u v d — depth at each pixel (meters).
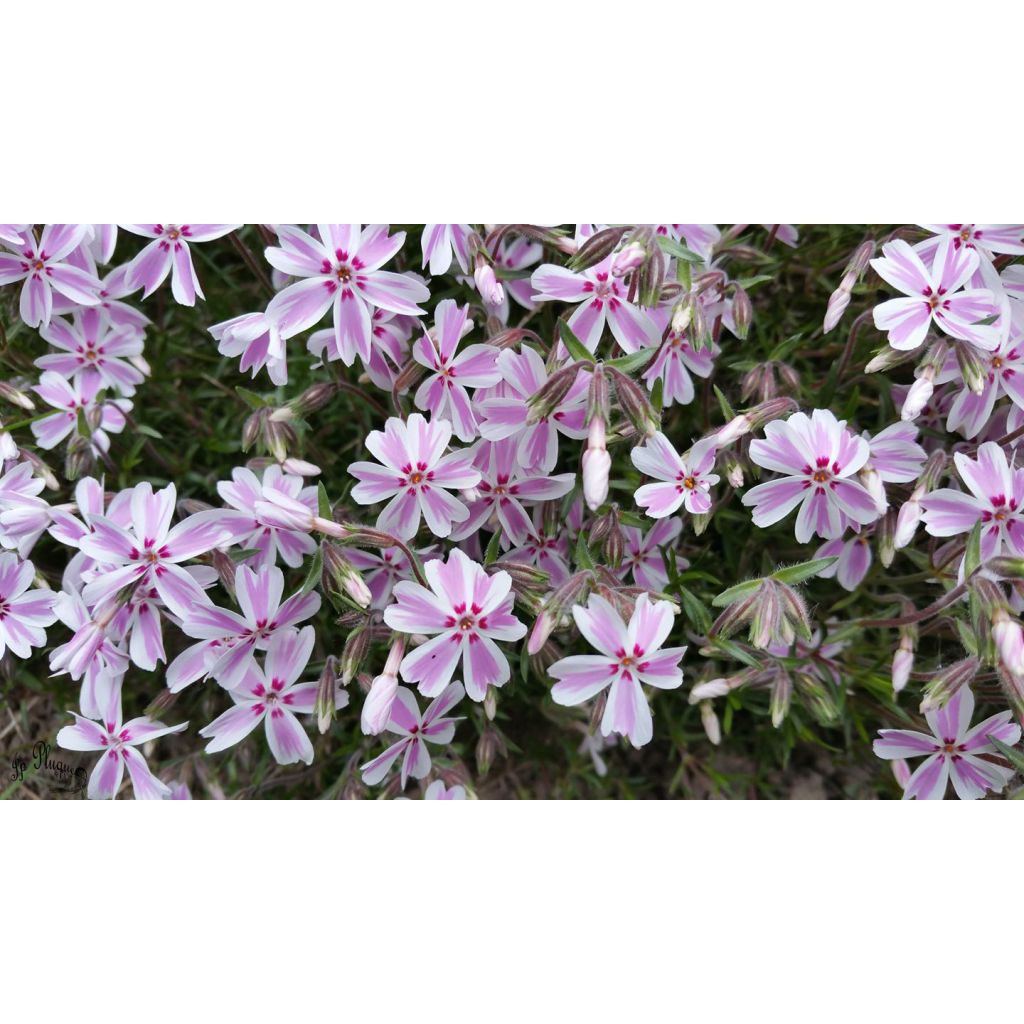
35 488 0.22
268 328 0.21
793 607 0.20
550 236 0.21
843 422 0.20
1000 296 0.21
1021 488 0.20
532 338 0.22
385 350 0.22
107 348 0.23
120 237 0.26
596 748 0.25
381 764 0.22
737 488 0.23
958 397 0.21
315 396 0.22
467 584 0.20
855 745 0.26
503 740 0.23
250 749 0.25
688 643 0.25
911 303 0.20
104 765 0.22
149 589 0.21
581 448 0.24
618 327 0.21
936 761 0.21
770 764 0.26
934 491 0.20
